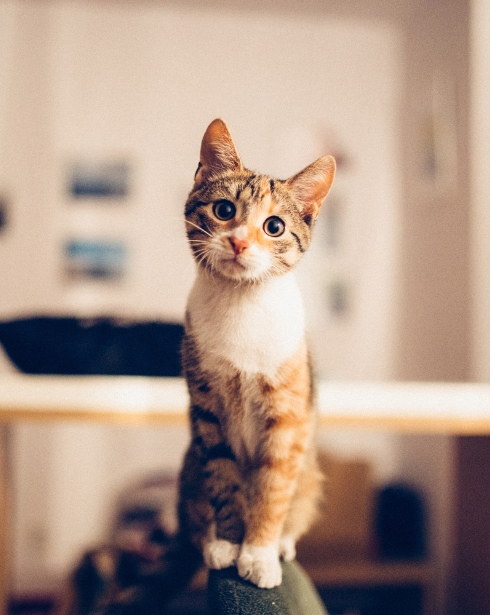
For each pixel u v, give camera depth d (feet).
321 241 7.63
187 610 5.88
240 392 2.78
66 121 7.36
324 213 7.63
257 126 7.61
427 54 7.17
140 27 7.47
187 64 7.54
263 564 2.45
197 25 7.55
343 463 6.25
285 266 2.91
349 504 6.23
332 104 7.70
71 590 5.08
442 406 3.26
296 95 7.67
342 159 7.66
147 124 7.46
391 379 7.70
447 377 6.48
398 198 7.71
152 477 7.09
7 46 7.28
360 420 3.15
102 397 3.05
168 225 7.44
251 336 2.71
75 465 7.25
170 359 3.58
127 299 7.39
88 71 7.40
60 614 5.10
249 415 2.82
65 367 3.59
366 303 7.67
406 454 7.41
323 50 7.71
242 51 7.61
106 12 7.43
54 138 7.34
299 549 6.11
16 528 7.11
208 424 2.81
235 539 2.71
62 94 7.36
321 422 3.15
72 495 7.25
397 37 7.78
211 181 2.97
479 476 4.23
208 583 2.56
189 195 3.06
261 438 2.80
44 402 2.93
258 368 2.72
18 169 7.28
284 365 2.73
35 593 6.99
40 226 7.30
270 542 2.63
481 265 5.88
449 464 6.00
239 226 2.81
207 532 2.93
